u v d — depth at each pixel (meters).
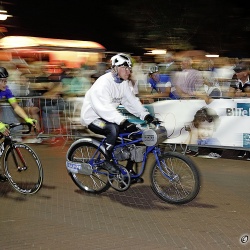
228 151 7.75
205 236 4.23
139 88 9.19
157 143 5.01
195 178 4.96
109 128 5.21
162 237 4.24
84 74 9.96
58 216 4.89
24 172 5.79
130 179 5.24
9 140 5.62
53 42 11.88
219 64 8.42
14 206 5.25
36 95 9.78
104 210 5.05
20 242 4.19
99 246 4.06
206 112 7.24
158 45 15.09
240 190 5.65
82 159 5.60
